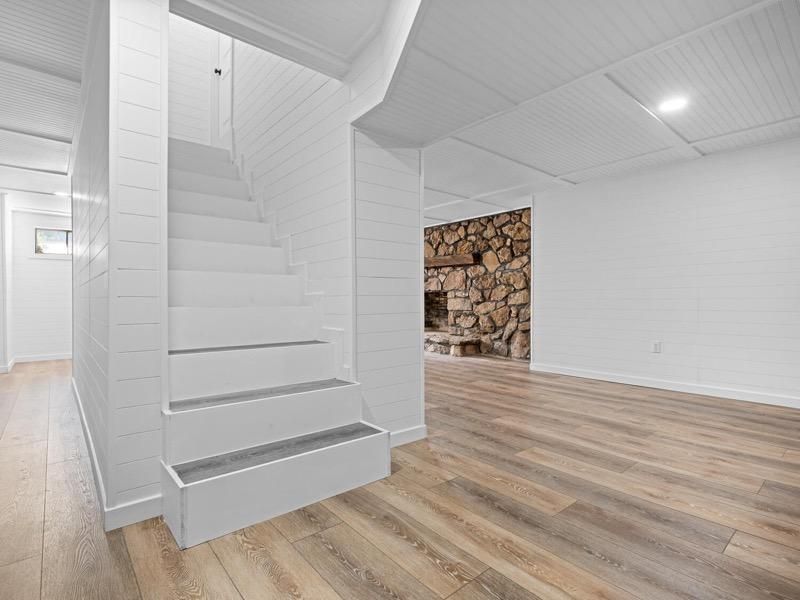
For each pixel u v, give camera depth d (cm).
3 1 236
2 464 238
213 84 480
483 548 155
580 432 290
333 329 267
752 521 173
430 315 827
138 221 182
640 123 310
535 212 535
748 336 371
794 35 205
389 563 146
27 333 643
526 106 276
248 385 226
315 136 289
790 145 347
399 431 272
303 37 237
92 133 249
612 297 461
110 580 138
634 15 184
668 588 133
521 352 627
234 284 271
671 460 238
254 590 133
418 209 294
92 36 239
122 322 177
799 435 280
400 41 198
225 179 363
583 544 157
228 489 165
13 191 553
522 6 174
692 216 400
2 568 144
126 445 176
